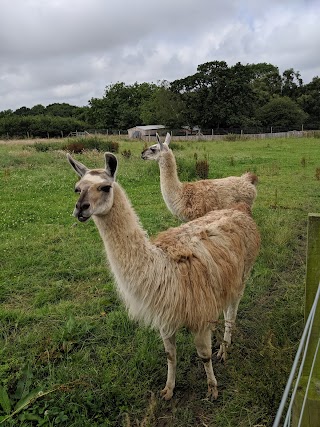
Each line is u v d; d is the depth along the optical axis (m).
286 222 7.41
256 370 2.98
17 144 26.14
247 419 2.81
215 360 3.65
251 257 3.82
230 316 3.71
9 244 6.36
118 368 3.43
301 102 61.78
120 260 2.89
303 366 2.13
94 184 2.75
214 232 3.38
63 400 3.00
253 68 75.50
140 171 13.36
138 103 67.56
